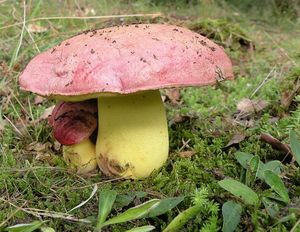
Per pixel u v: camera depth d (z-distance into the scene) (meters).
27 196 0.16
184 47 0.15
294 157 0.16
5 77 0.26
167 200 0.14
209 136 0.21
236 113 0.25
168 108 0.26
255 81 0.30
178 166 0.18
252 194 0.13
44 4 0.39
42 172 0.18
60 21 0.37
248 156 0.16
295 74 0.26
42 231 0.14
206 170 0.17
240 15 0.56
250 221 0.13
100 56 0.14
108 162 0.17
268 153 0.18
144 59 0.14
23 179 0.17
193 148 0.20
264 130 0.20
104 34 0.15
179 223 0.13
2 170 0.18
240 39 0.41
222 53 0.16
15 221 0.15
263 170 0.15
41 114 0.25
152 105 0.17
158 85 0.14
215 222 0.13
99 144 0.17
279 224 0.13
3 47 0.32
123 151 0.17
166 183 0.17
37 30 0.33
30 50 0.30
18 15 0.35
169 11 0.55
